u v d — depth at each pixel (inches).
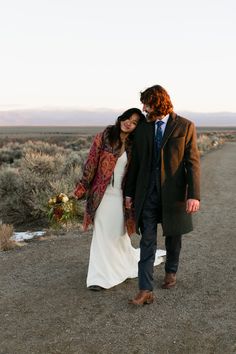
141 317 184.1
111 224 208.1
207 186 614.9
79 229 346.3
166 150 186.5
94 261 211.2
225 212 423.5
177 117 188.9
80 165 653.3
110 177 204.8
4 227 332.8
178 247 210.4
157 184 188.5
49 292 212.2
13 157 1067.3
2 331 173.8
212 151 1550.2
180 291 212.2
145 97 185.5
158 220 194.1
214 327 176.1
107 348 160.2
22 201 438.9
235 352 157.3
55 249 289.0
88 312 189.0
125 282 220.7
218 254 277.7
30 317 185.6
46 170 526.9
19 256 274.1
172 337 167.9
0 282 227.8
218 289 216.2
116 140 201.8
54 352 157.8
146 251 193.2
